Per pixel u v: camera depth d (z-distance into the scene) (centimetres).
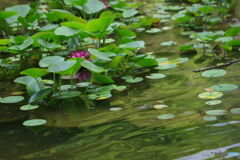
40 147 247
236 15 555
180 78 355
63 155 234
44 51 468
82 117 290
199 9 535
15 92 355
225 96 303
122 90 340
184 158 216
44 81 376
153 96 319
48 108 313
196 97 307
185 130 252
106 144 243
